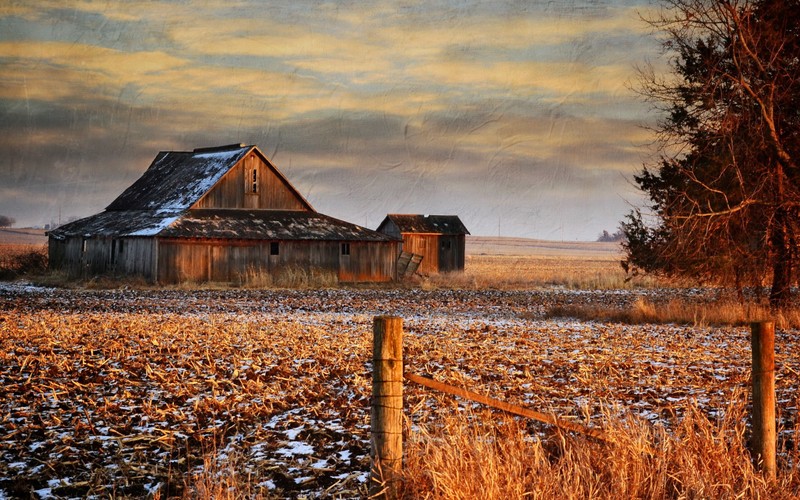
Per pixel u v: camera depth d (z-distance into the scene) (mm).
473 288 53375
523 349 18312
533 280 61469
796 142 26156
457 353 17406
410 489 6586
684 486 6945
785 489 7016
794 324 24859
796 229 25906
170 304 35312
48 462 8562
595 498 6719
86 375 14250
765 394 7305
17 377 13758
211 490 7125
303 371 14766
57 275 54781
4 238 199125
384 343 6480
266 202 57250
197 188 56281
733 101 26078
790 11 26781
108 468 8469
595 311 29922
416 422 9875
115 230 53375
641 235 29688
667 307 28812
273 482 7953
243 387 12820
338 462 8656
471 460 6770
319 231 54844
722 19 26531
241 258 52000
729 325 25625
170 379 13664
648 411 10805
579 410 10656
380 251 56844
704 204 26188
